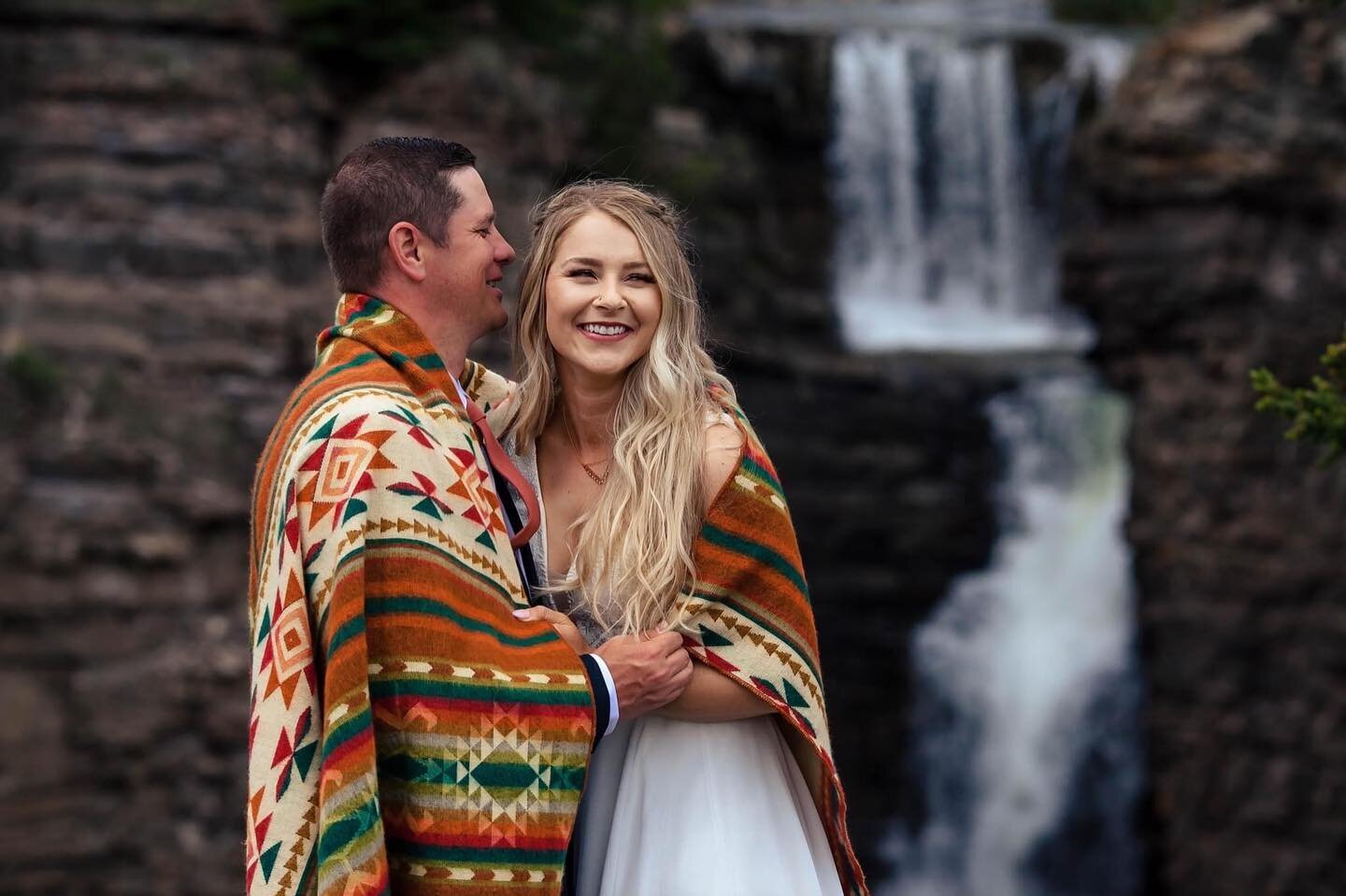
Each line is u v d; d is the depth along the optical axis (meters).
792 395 17.58
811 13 22.11
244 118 13.38
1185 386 16.34
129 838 11.69
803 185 19.56
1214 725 15.78
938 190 20.25
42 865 11.41
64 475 11.89
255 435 12.70
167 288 12.73
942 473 17.61
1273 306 15.73
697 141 17.53
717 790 2.89
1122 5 22.86
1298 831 15.14
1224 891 15.69
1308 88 15.83
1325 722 14.97
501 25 15.16
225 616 12.25
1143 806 16.50
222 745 12.10
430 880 2.62
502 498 3.00
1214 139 16.02
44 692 11.60
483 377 3.29
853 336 19.11
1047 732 16.89
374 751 2.57
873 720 17.20
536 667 2.73
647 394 2.93
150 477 12.13
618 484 2.91
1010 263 20.20
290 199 13.45
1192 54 16.27
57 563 11.71
